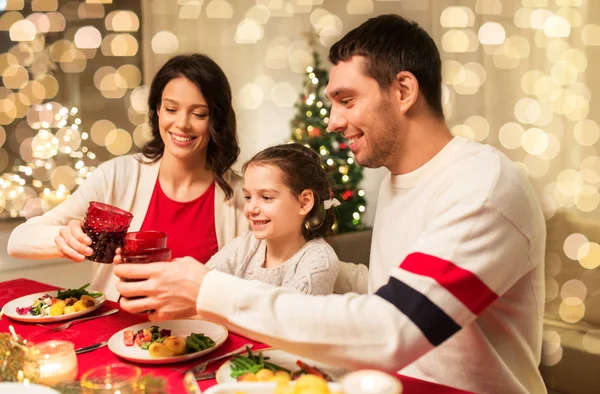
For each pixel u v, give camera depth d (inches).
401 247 50.5
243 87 170.6
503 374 46.5
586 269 98.9
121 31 145.7
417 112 48.4
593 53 118.6
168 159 79.4
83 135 134.8
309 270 64.5
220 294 40.3
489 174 43.3
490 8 134.0
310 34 166.1
